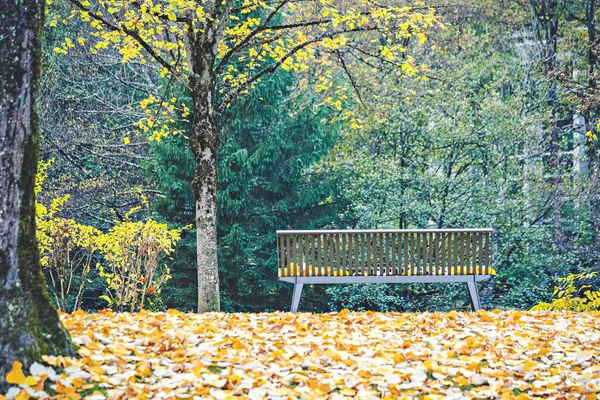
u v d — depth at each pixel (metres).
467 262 10.70
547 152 21.39
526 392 5.62
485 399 5.42
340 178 18.75
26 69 5.37
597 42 20.28
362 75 19.84
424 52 21.80
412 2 19.31
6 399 4.76
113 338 6.25
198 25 10.56
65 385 4.99
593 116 20.00
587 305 10.20
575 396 5.41
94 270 18.62
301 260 10.68
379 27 10.41
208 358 5.84
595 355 6.68
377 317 8.38
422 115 18.78
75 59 20.45
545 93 21.06
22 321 5.18
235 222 18.19
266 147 17.91
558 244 18.73
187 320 7.64
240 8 10.46
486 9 23.95
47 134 18.83
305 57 11.20
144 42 9.88
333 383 5.47
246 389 5.25
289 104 19.14
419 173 17.89
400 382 5.61
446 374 5.89
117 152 20.55
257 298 18.75
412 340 7.05
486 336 7.30
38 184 11.88
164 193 17.44
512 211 18.59
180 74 10.34
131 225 10.08
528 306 18.12
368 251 10.68
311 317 8.27
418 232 10.63
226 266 17.88
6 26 5.30
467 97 20.98
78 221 18.56
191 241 17.31
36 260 5.46
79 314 7.79
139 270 10.27
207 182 9.96
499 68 21.81
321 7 14.11
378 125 18.56
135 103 20.70
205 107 9.95
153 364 5.69
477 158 18.97
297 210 18.84
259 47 12.33
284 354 6.14
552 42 22.05
